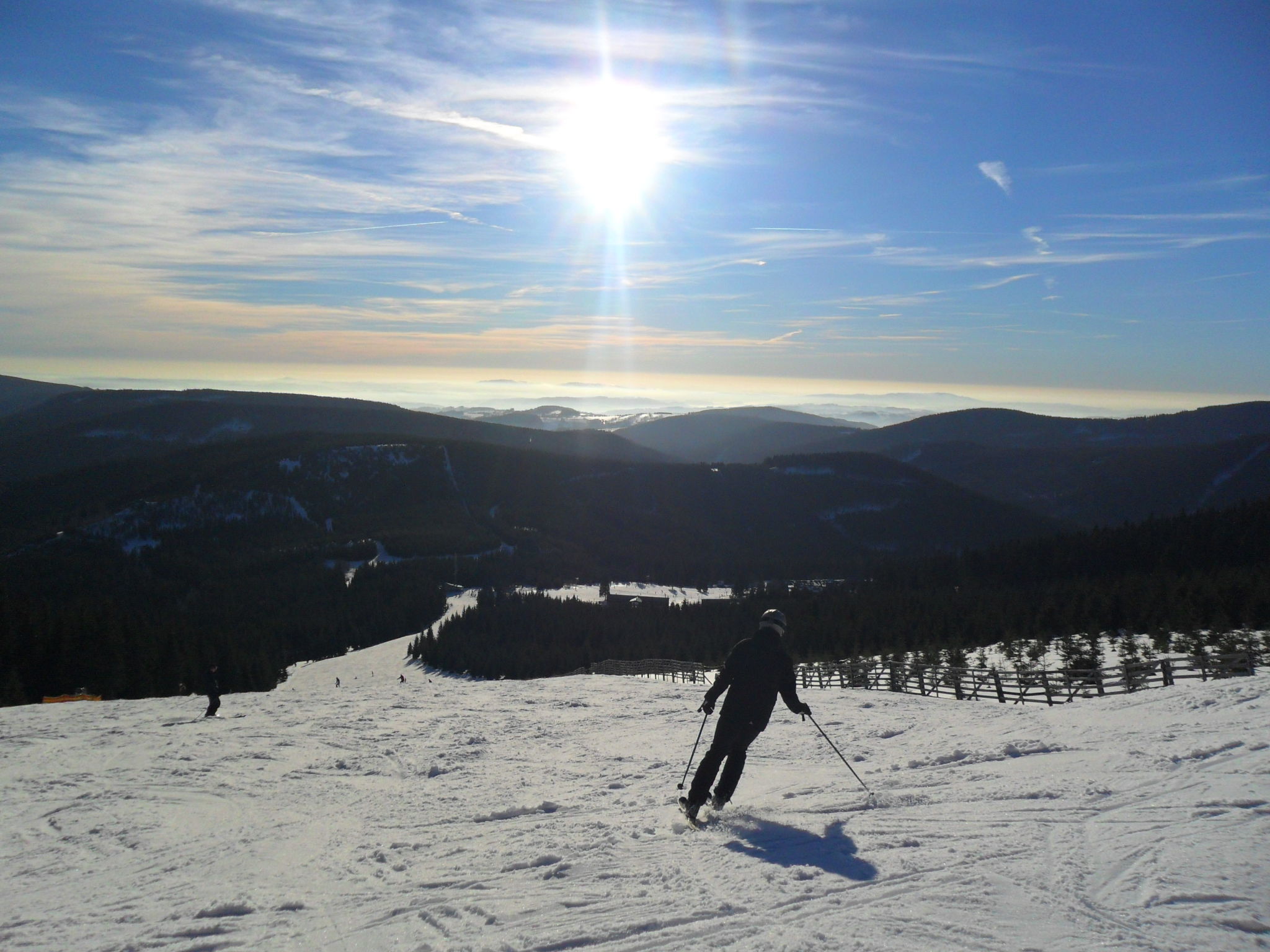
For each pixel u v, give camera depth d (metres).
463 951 4.00
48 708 19.06
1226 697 10.01
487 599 108.44
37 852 6.93
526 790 8.38
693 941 3.86
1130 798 5.81
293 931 4.58
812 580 152.88
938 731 10.38
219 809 8.39
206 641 73.50
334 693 22.17
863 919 3.96
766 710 6.48
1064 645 38.94
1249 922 3.64
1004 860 4.68
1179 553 69.88
